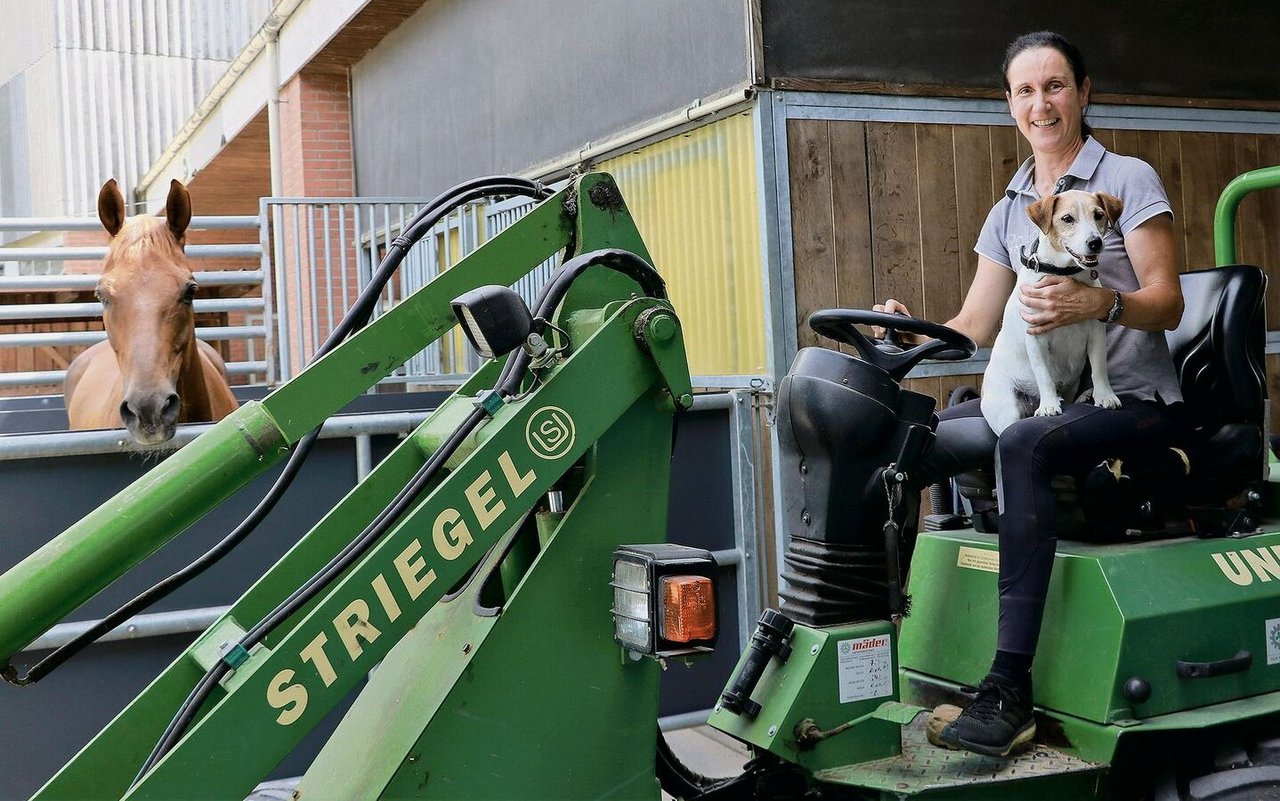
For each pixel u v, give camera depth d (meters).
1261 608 2.49
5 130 24.50
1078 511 2.60
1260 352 2.78
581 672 2.11
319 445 3.95
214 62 23.06
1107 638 2.35
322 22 10.82
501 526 2.02
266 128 13.10
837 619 2.33
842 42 5.36
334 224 11.74
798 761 2.24
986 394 2.77
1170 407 2.64
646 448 2.20
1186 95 6.26
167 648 3.80
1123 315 2.55
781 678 2.30
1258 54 6.47
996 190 5.69
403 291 10.01
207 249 6.98
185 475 1.94
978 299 3.13
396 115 10.51
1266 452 2.77
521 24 7.87
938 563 2.77
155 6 22.66
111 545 1.89
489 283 2.32
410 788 1.98
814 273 5.29
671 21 5.92
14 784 3.64
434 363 8.85
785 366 5.21
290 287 11.64
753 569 4.69
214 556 2.21
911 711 2.23
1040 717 2.43
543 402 2.07
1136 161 2.79
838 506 2.32
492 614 2.13
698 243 5.83
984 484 2.84
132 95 22.50
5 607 1.85
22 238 18.22
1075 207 2.56
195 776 1.81
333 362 2.19
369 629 1.92
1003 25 5.73
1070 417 2.53
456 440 2.04
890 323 2.41
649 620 2.00
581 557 2.13
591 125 6.92
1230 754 2.41
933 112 5.54
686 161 5.90
